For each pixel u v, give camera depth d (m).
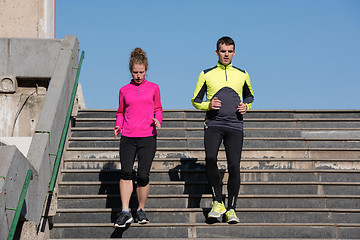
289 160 6.84
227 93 5.63
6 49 7.51
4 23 8.30
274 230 5.62
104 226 5.65
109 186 6.36
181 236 5.60
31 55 7.50
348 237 5.62
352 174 6.57
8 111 7.65
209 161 5.52
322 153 7.12
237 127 5.59
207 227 5.62
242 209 5.87
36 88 7.74
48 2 8.44
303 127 7.98
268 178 6.55
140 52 5.64
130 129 5.46
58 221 5.86
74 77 7.23
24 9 8.33
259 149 7.10
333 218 5.86
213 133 5.58
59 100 5.98
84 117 8.23
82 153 7.09
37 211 4.95
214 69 5.74
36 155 5.11
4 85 7.50
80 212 5.88
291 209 5.87
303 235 5.62
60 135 6.10
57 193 6.13
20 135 7.64
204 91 5.74
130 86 5.62
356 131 7.77
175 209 5.85
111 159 6.87
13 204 4.15
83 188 6.34
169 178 6.58
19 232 4.50
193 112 8.35
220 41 5.71
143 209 5.55
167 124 7.99
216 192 5.59
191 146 7.46
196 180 6.58
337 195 6.10
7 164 4.04
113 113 8.27
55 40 7.50
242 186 6.34
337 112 8.37
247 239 5.44
